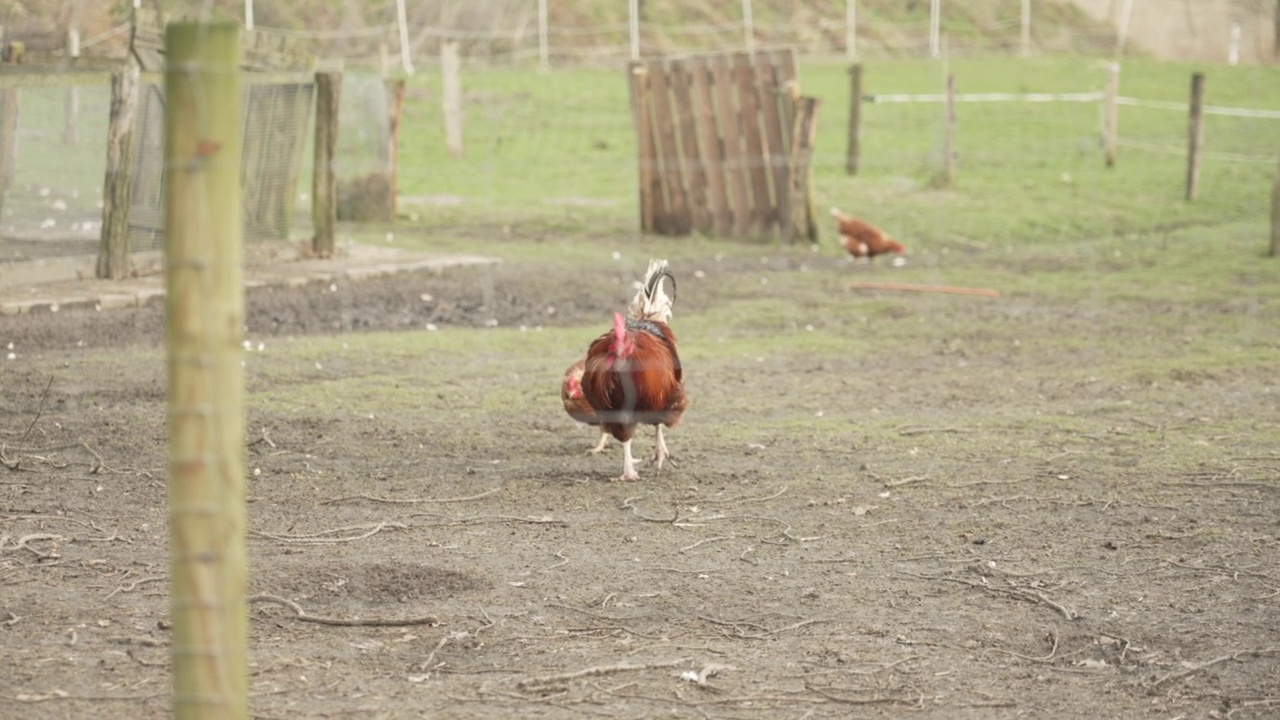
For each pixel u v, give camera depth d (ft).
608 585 19.04
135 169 46.60
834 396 32.09
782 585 19.13
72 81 42.93
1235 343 38.70
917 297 47.09
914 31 132.67
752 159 60.49
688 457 26.45
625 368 23.89
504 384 32.86
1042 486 24.32
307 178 66.85
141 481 24.08
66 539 20.62
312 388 31.78
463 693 14.98
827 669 15.99
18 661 15.56
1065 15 134.82
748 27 127.13
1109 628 17.52
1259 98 106.73
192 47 8.71
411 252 53.72
